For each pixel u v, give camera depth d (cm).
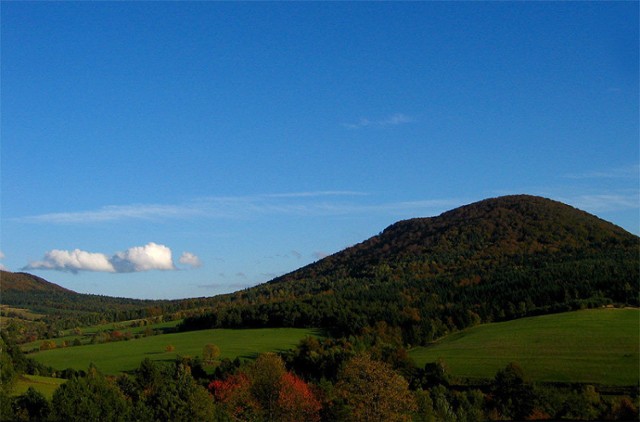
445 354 11494
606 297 13875
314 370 10975
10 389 6862
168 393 5991
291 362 11475
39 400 5772
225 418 6438
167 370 8800
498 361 10450
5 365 7194
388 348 11212
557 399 8206
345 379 6419
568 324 12156
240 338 14538
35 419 5394
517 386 8450
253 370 8519
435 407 7638
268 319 16012
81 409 5419
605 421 7538
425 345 13038
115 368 11444
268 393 8025
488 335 12544
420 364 10919
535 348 10894
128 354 13088
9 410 5328
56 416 5381
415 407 6297
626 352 9950
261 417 7506
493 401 8531
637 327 11412
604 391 8525
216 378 9962
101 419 5469
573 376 9181
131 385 8100
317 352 11494
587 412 7800
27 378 8762
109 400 5669
